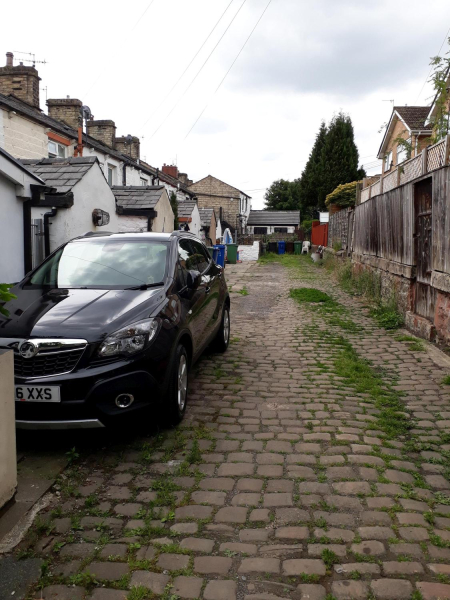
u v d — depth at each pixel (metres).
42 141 13.92
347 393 5.28
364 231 13.49
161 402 4.06
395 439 4.14
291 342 7.70
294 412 4.73
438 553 2.69
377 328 8.59
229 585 2.48
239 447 3.99
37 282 5.14
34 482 3.47
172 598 2.40
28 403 3.71
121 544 2.81
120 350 3.83
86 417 3.74
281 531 2.90
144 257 5.32
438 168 6.87
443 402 4.98
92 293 4.62
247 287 15.54
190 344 4.87
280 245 39.62
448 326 6.74
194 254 6.27
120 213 12.43
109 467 3.71
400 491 3.32
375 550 2.72
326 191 41.97
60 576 2.56
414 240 8.29
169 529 2.94
